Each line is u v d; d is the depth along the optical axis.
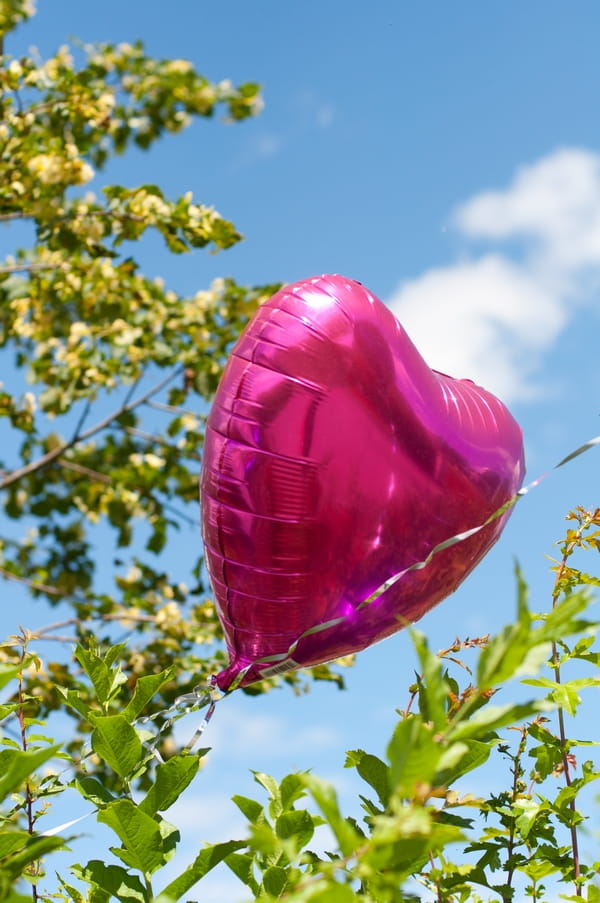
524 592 1.04
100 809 1.45
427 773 0.99
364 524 1.72
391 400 1.73
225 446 1.73
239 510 1.73
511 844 1.61
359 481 1.72
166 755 4.39
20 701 1.57
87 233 5.56
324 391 1.72
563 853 1.60
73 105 5.95
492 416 1.83
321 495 1.71
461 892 1.56
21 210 5.99
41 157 5.67
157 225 5.49
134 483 6.95
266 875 1.41
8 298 6.13
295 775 1.45
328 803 1.04
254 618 1.75
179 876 1.42
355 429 1.72
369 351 1.73
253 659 1.76
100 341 6.52
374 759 1.46
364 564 1.73
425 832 1.00
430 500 1.74
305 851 1.48
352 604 1.74
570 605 1.03
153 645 5.82
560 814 1.60
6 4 6.17
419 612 1.78
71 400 6.40
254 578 1.73
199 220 5.47
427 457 1.74
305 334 1.74
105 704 1.58
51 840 1.35
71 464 6.93
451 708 1.49
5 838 1.38
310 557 1.72
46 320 6.62
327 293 1.77
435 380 1.80
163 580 6.78
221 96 6.88
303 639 1.74
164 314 6.64
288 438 1.71
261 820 1.45
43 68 6.18
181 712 1.65
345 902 1.04
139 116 6.78
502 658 1.05
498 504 1.80
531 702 1.07
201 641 6.17
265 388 1.73
